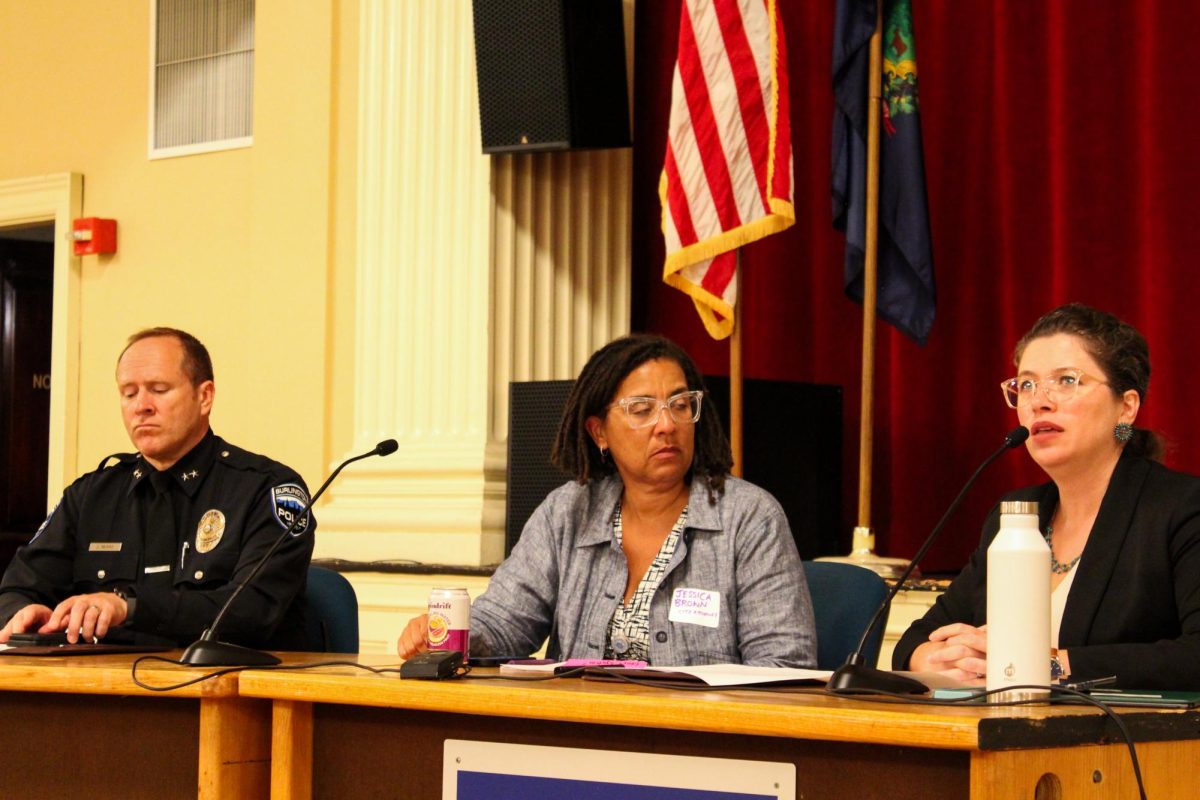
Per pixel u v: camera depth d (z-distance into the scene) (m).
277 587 3.00
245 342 5.35
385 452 2.55
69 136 5.91
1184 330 4.01
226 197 5.46
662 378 2.63
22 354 6.41
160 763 2.12
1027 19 4.30
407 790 1.93
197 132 5.58
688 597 2.55
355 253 4.97
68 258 5.79
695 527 2.61
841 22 4.20
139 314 5.65
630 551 2.68
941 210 4.43
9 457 6.34
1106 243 4.14
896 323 4.24
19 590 3.18
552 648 2.70
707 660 2.54
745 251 4.77
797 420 4.28
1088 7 4.18
